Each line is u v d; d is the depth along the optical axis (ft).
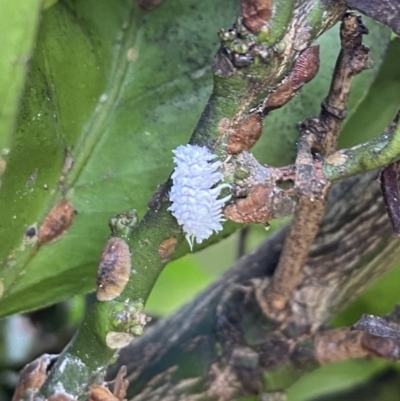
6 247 0.26
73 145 0.27
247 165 0.23
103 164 0.27
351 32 0.24
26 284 0.27
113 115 0.27
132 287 0.24
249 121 0.23
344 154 0.23
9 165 0.24
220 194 0.23
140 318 0.24
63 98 0.26
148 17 0.28
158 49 0.28
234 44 0.22
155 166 0.28
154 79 0.28
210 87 0.28
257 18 0.22
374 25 0.29
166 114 0.28
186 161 0.23
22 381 0.26
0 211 0.25
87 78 0.27
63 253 0.27
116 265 0.24
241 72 0.23
